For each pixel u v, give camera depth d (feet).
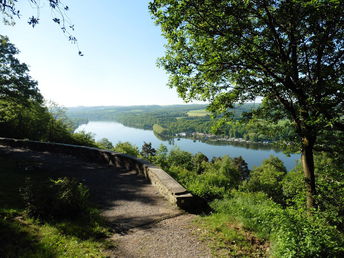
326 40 23.27
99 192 27.04
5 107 71.61
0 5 11.91
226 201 25.61
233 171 124.67
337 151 26.30
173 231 17.43
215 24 25.75
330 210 21.75
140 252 14.38
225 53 27.30
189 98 30.99
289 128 28.12
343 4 20.52
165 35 29.27
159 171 30.55
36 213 17.48
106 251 14.25
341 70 22.53
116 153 43.11
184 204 22.53
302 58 26.73
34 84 69.97
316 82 23.76
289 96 24.73
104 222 18.62
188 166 87.61
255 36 26.94
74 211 19.01
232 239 16.01
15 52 65.00
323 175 29.71
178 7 23.89
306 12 21.84
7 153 48.21
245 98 27.35
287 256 12.55
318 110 22.13
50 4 12.09
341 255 13.03
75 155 49.52
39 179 29.43
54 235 14.87
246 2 23.81
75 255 13.05
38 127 119.14
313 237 13.33
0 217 15.94
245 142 448.65
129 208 22.50
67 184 20.24
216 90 29.40
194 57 29.30
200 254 14.17
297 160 41.88
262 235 16.75
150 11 25.36
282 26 25.41
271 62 26.02
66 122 155.12
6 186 24.43
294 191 29.63
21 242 13.44
